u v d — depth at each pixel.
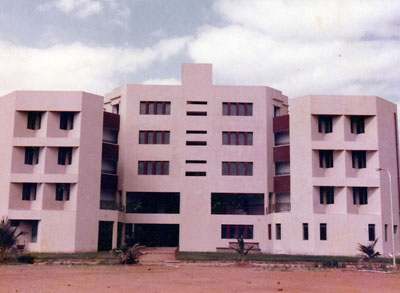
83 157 50.56
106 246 52.09
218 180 58.09
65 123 52.16
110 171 58.53
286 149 57.66
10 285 23.42
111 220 52.41
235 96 59.78
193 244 56.84
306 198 51.59
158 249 54.19
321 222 50.22
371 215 50.50
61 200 50.72
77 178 49.84
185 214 57.56
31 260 38.69
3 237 38.94
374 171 52.41
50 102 51.09
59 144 50.50
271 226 54.50
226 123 59.16
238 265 39.28
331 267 38.88
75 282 25.12
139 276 28.92
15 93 51.22
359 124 54.38
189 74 60.31
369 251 41.81
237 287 24.06
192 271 33.38
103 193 57.41
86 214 49.91
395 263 41.50
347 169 52.44
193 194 57.94
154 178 58.12
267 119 59.31
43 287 22.75
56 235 48.44
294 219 51.41
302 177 52.44
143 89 59.88
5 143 51.12
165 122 59.25
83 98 51.38
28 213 48.78
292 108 54.75
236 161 58.50
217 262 40.34
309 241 50.06
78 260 38.94
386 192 52.44
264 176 57.94
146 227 60.03
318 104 53.19
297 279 28.97
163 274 30.58
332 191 53.00
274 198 58.06
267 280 27.97
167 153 58.69
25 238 49.34
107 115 58.41
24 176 49.97
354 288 24.77
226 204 59.00
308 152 52.44
